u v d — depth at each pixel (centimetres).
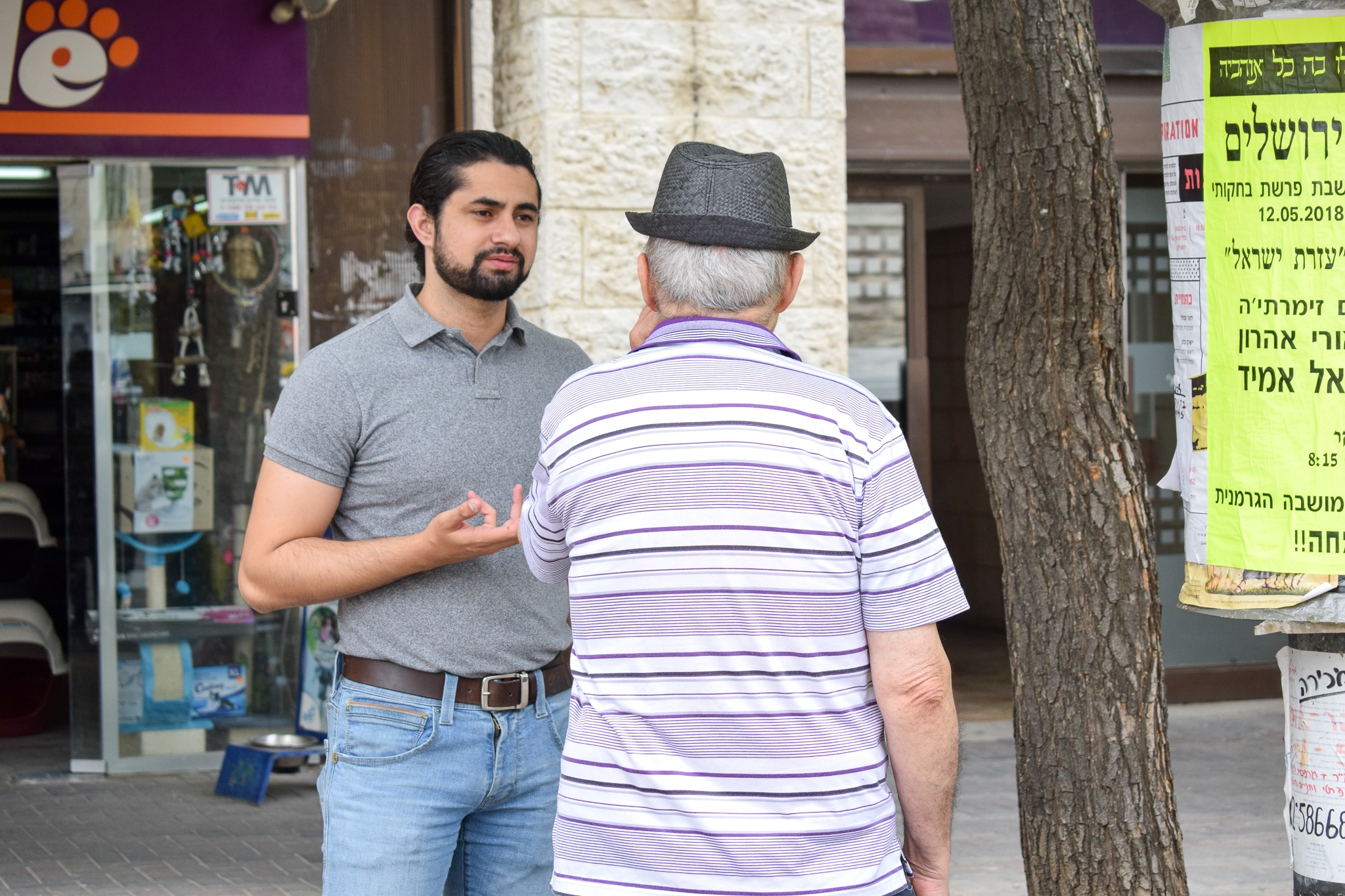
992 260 300
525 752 260
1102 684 293
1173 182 284
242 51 619
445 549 240
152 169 627
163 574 638
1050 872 298
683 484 193
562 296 592
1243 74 270
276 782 618
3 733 711
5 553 795
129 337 631
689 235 201
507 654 257
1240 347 274
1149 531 297
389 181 635
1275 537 273
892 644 196
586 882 193
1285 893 464
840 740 192
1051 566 295
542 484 212
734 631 189
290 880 483
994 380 301
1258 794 587
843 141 620
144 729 638
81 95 608
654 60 597
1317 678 285
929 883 209
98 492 630
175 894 468
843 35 641
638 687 192
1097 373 294
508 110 623
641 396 199
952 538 1059
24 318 883
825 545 192
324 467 255
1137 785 293
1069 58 289
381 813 250
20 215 880
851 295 730
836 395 199
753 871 187
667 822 189
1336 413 268
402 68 631
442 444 260
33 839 533
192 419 637
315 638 628
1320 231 267
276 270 635
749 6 606
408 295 269
